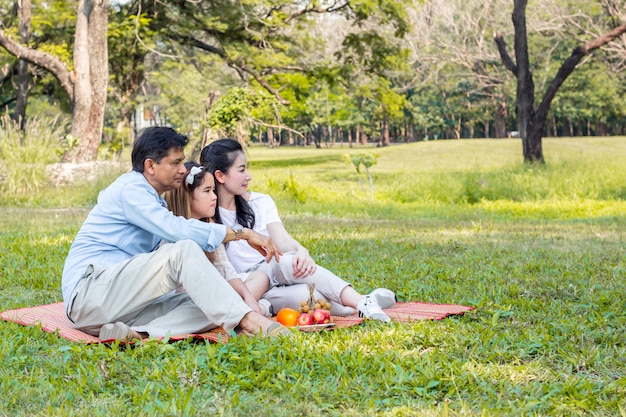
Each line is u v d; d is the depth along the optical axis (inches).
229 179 189.8
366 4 1107.3
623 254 326.3
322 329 171.8
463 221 550.9
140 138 169.6
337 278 189.6
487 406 121.6
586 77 2175.2
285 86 1233.4
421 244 365.7
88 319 165.6
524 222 541.3
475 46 1683.1
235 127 774.5
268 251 172.9
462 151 1656.0
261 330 153.6
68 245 350.3
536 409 119.9
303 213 622.8
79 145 826.2
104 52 866.1
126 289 159.9
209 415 117.3
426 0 1581.0
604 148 1547.7
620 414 118.3
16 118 1134.4
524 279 257.8
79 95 853.8
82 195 698.8
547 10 1355.8
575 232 444.1
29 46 1067.3
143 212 165.2
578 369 146.4
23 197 684.7
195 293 156.4
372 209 674.8
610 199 764.0
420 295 230.4
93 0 847.1
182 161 171.2
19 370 144.1
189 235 164.7
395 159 1587.1
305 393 126.9
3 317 193.2
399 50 1242.0
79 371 138.9
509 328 181.5
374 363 144.0
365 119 2854.3
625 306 211.6
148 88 2242.9
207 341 152.8
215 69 1320.1
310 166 1382.9
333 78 1253.1
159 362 144.3
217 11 1127.6
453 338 166.7
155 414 116.6
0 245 351.6
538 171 837.8
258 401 124.8
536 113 961.5
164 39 1186.6
